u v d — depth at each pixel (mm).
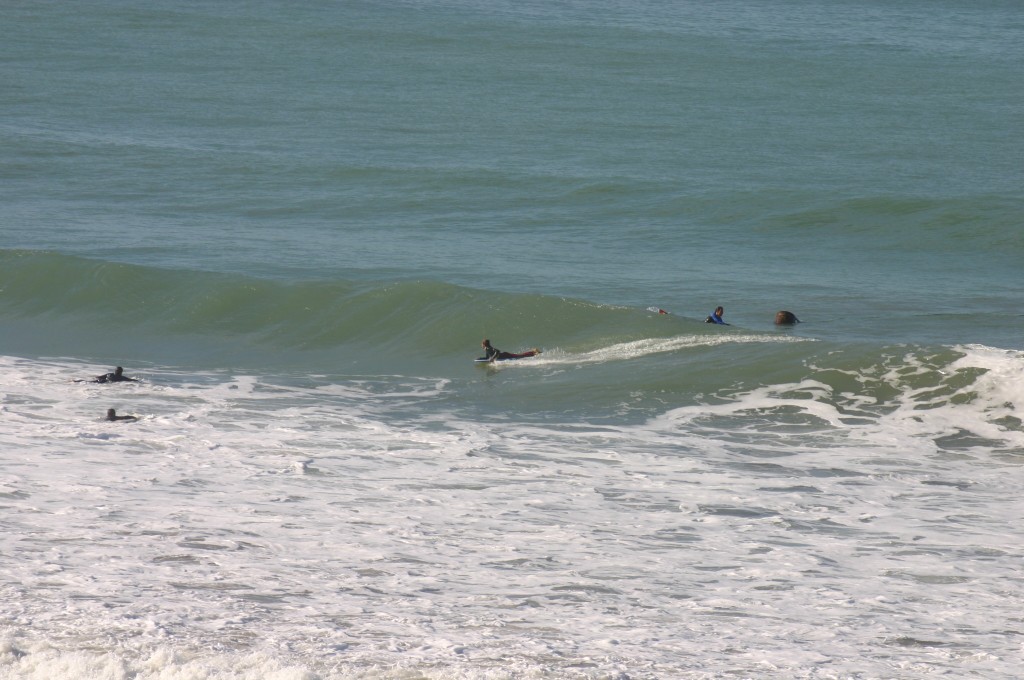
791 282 122125
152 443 58438
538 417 68312
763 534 45000
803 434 64125
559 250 137125
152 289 102250
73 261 106625
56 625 31859
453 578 38000
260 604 34344
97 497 47188
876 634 33188
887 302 112062
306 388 76312
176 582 36281
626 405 70625
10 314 100375
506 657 30312
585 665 29812
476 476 53625
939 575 39625
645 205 164750
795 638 32688
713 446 61344
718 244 143875
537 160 199500
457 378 79312
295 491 49594
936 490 52844
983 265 134125
